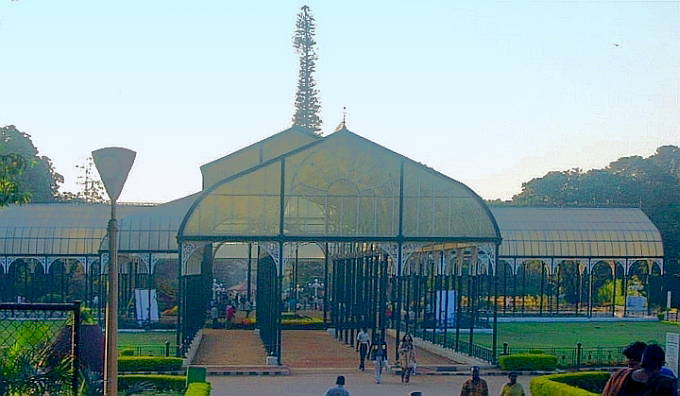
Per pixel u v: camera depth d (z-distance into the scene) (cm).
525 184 12688
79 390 1437
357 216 4016
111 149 1434
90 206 7181
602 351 4438
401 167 3994
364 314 4756
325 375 3694
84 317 2252
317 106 11262
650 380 1040
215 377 3588
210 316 6525
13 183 1852
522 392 2259
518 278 9650
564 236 7456
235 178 3922
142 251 5866
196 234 3925
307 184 3988
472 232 4044
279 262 3934
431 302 5212
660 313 7256
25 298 6962
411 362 3566
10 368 1456
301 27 11162
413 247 4038
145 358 3500
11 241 6806
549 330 6112
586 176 11862
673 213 9869
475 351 4222
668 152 14325
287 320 6291
